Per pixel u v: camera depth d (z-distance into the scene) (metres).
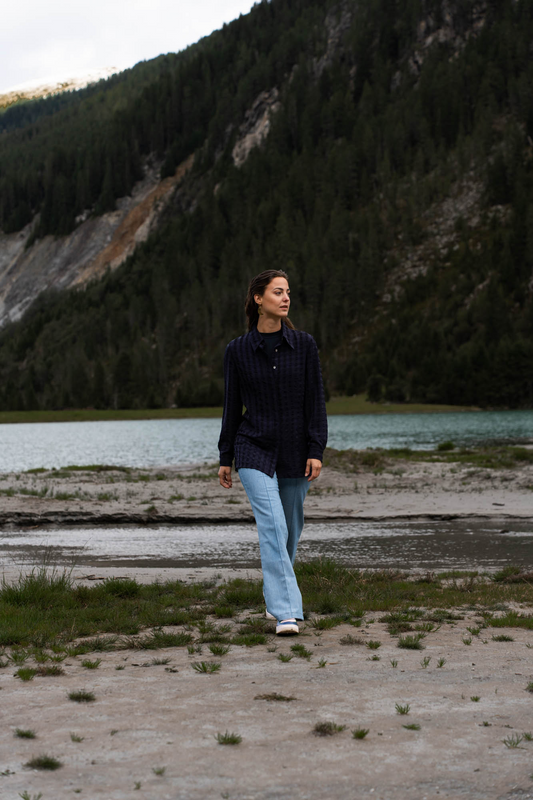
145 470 27.53
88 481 22.89
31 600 6.36
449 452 32.09
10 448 59.06
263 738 2.68
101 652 4.45
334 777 2.34
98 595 6.70
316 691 3.33
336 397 172.62
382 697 3.23
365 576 8.13
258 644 4.54
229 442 4.79
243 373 4.63
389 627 5.19
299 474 4.68
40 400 196.62
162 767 2.41
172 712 3.01
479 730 2.78
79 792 2.22
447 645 4.54
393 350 177.38
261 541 4.62
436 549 10.91
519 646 4.50
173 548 11.38
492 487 19.84
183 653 4.32
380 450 32.72
